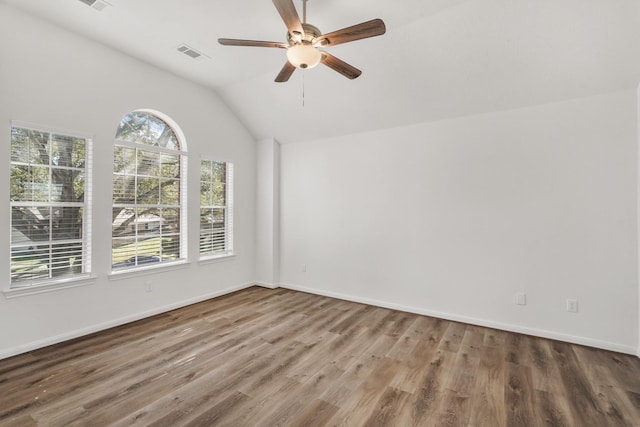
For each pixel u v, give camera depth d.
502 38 2.63
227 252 4.64
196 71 3.74
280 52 3.28
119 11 2.63
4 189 2.57
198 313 3.74
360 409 1.96
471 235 3.45
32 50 2.70
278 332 3.19
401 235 3.90
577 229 2.94
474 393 2.14
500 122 3.29
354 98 3.71
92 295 3.12
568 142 2.97
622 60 2.53
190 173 4.05
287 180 4.89
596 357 2.66
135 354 2.67
